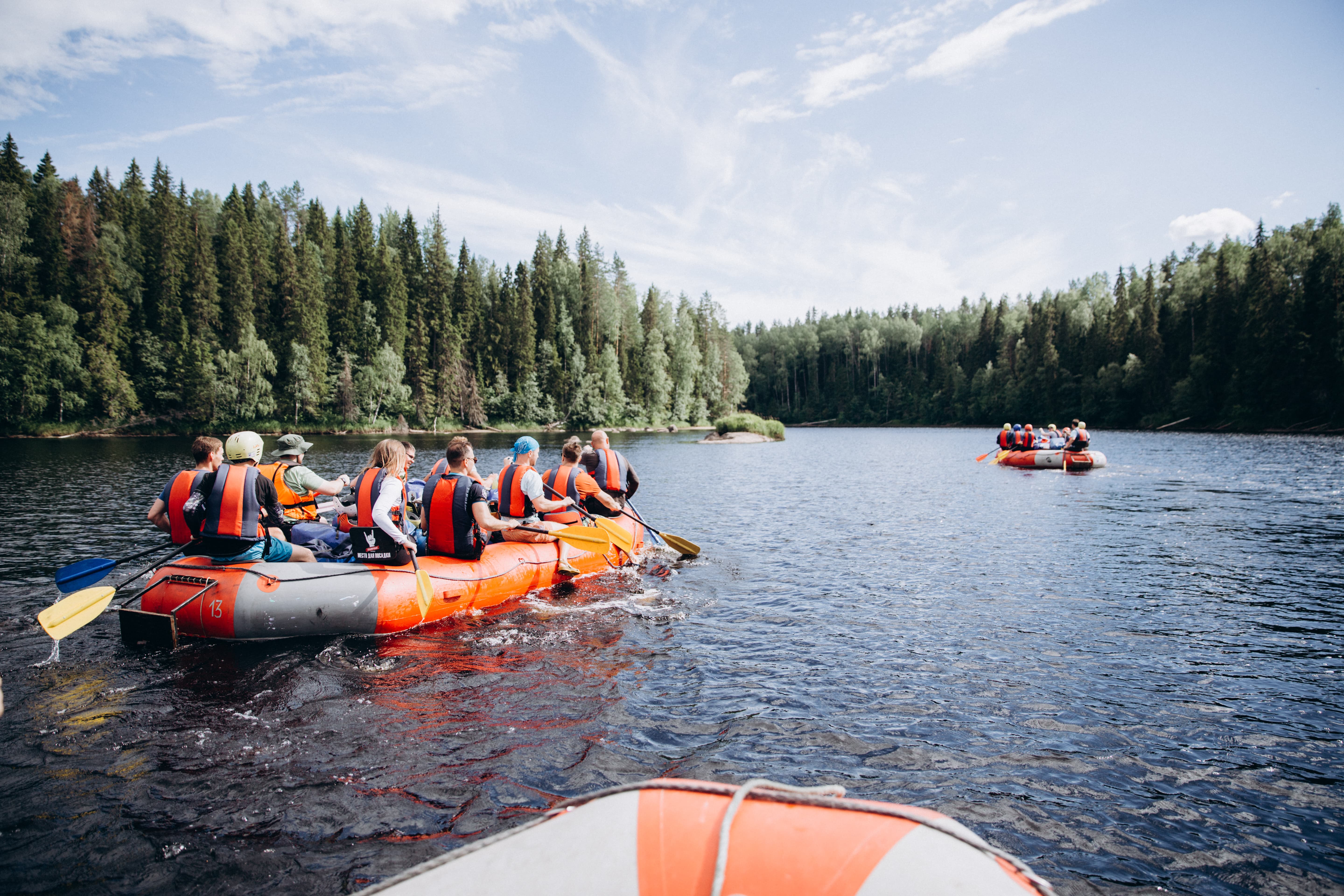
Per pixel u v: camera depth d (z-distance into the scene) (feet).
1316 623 17.79
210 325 148.66
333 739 11.11
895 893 4.59
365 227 197.36
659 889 4.85
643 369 224.94
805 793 5.55
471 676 13.87
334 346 168.96
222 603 15.57
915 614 18.58
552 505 21.54
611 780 9.91
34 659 14.65
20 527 30.55
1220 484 50.78
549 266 217.36
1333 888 8.03
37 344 117.80
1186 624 17.70
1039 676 14.24
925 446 120.57
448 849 8.30
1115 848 8.70
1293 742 11.53
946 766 10.57
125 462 67.10
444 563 18.20
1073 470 62.13
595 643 15.99
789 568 24.08
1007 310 256.93
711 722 11.88
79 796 9.43
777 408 321.32
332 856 8.20
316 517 21.71
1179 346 168.25
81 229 137.39
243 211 177.37
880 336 313.12
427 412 172.55
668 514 37.24
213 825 8.79
